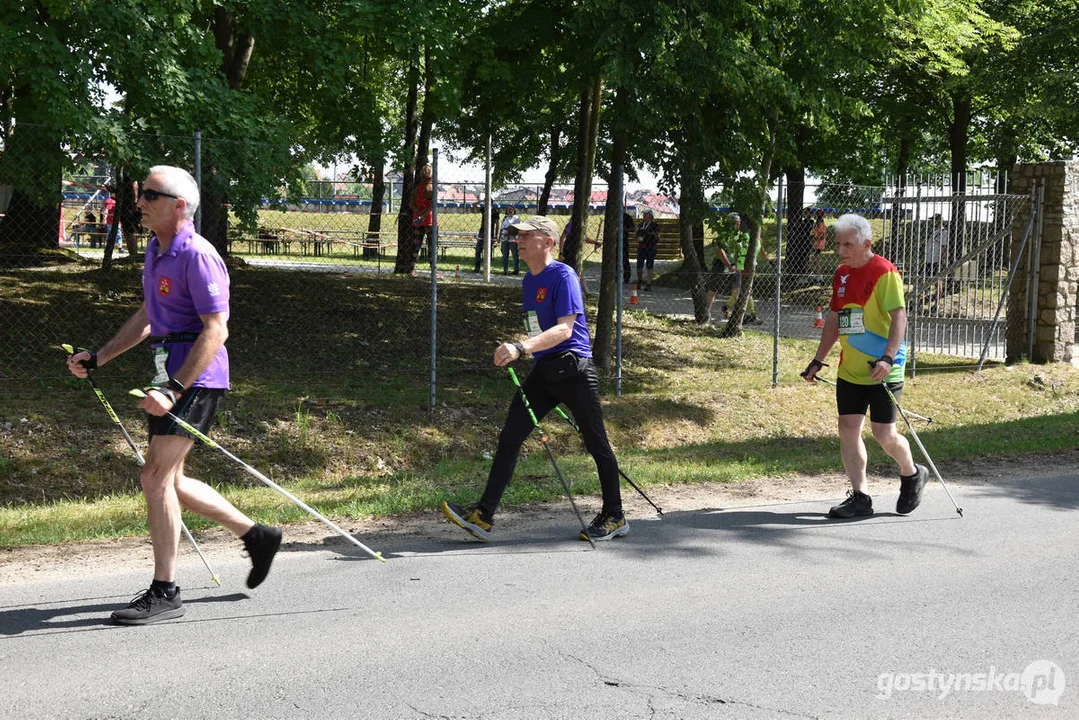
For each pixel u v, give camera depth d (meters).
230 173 11.34
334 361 13.77
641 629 4.70
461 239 23.50
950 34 18.73
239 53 15.54
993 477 8.47
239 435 10.18
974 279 16.78
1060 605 5.13
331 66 13.34
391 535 6.36
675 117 13.22
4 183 11.01
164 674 4.07
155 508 4.66
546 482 7.89
